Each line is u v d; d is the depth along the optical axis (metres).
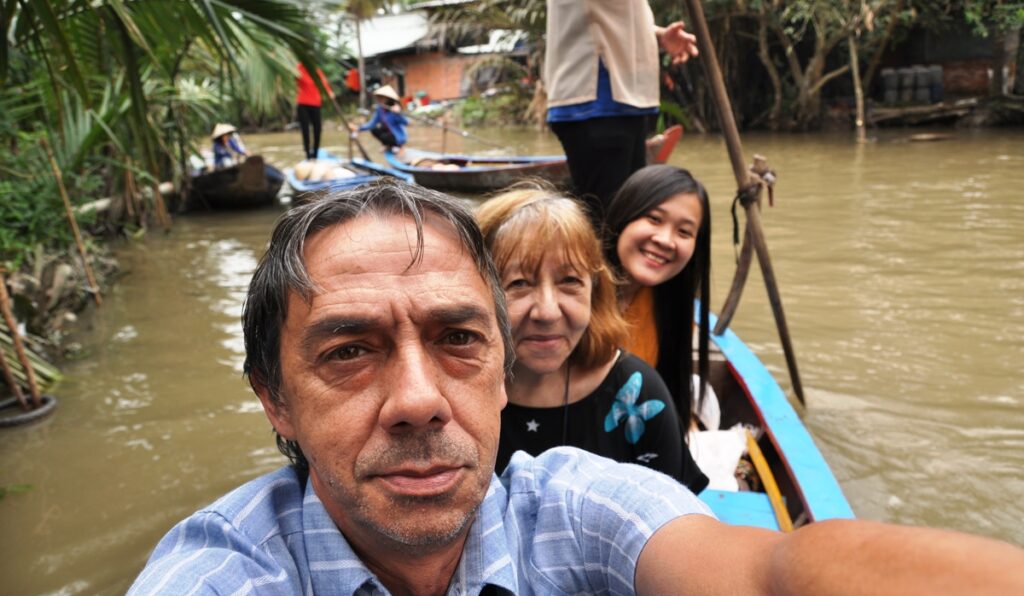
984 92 16.81
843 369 4.16
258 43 5.32
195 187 9.49
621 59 3.05
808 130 17.05
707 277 2.62
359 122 22.31
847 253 6.40
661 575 0.87
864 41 16.42
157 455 3.51
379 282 0.83
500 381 0.90
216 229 8.52
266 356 0.91
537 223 1.75
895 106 16.62
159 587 0.82
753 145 14.84
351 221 0.87
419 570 0.91
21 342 3.95
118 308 5.67
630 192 2.49
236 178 9.35
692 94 17.83
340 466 0.82
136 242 7.92
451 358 0.85
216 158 10.90
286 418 0.93
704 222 2.53
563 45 3.11
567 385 1.90
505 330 1.00
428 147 17.61
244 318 0.94
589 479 1.03
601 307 1.90
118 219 8.15
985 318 4.80
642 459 1.91
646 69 3.12
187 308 5.64
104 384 4.29
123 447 3.59
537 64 21.61
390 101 11.74
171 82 6.55
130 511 3.10
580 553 0.99
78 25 4.56
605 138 3.14
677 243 2.44
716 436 2.64
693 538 0.87
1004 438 3.40
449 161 11.05
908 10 15.55
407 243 0.86
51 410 3.95
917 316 4.89
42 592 2.65
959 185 9.30
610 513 0.97
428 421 0.81
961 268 5.84
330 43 4.98
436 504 0.81
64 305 5.28
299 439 0.87
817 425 3.58
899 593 0.56
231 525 0.91
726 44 17.34
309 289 0.84
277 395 0.92
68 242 6.15
